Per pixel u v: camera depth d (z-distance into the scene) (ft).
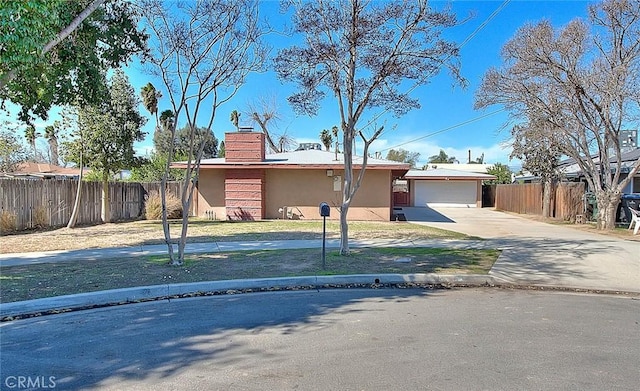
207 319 17.37
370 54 28.86
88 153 53.57
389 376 11.64
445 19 27.84
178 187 69.62
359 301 20.27
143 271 25.54
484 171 140.46
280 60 33.76
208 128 28.60
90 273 25.02
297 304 19.71
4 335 15.58
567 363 12.55
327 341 14.53
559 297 21.30
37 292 20.77
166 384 11.25
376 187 62.08
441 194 104.68
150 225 54.34
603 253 31.60
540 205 72.84
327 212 26.27
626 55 43.27
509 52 47.85
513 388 10.91
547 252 32.09
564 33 44.45
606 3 42.88
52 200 51.29
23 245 36.58
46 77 26.37
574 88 44.96
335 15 28.60
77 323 17.03
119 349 13.94
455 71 30.14
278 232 45.75
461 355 13.17
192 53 26.84
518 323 16.66
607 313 18.30
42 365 12.63
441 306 19.33
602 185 51.42
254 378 11.57
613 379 11.45
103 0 23.12
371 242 38.09
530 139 56.03
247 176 62.08
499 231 47.37
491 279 24.30
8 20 16.76
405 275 24.44
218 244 36.73
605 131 46.24
